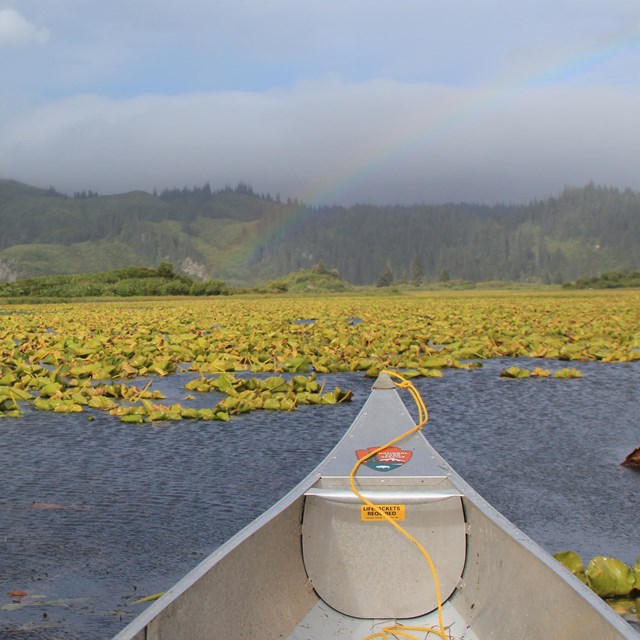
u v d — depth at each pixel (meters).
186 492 8.06
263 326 26.08
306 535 5.16
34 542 6.70
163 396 13.12
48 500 7.80
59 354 17.00
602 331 24.28
